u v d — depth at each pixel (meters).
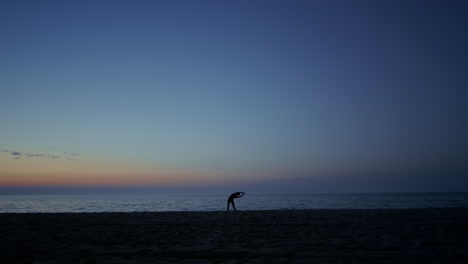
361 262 4.06
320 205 37.44
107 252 5.33
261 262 4.18
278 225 8.61
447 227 7.40
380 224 8.23
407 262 4.02
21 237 7.17
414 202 45.44
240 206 36.84
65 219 11.20
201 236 7.01
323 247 5.20
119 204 45.38
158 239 6.67
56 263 4.46
